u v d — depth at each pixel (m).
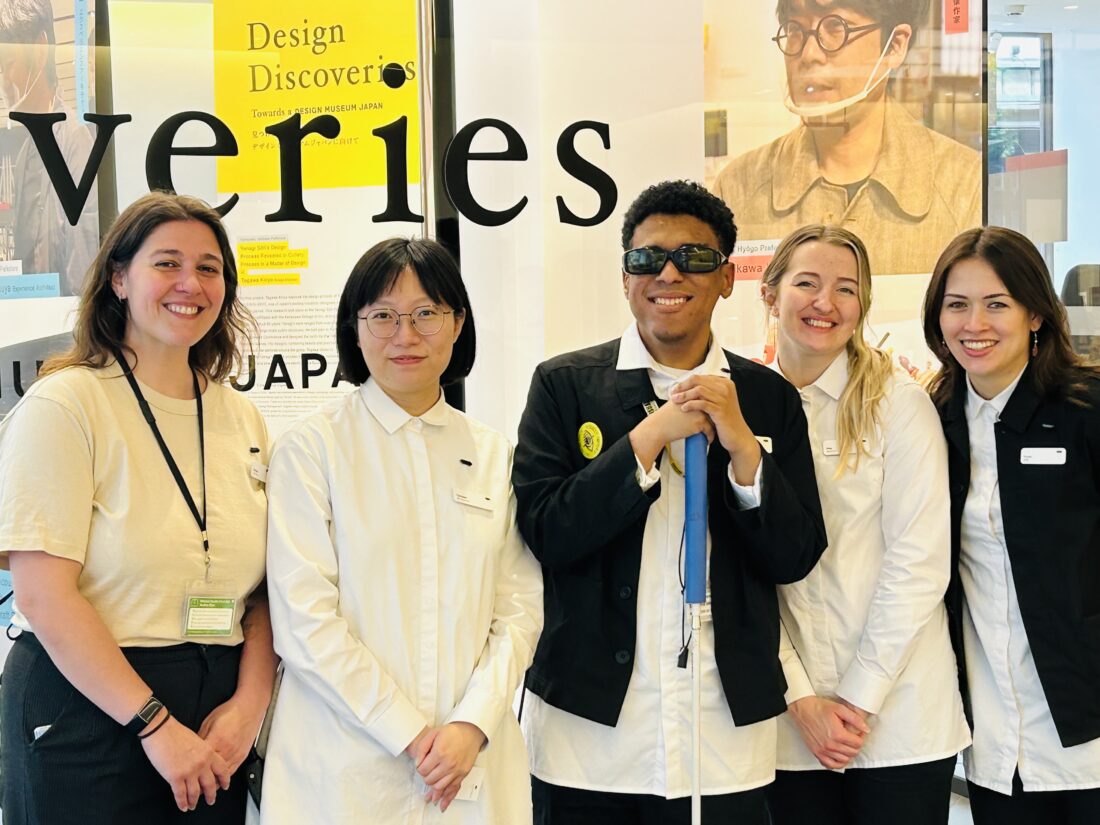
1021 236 1.90
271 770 1.59
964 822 3.02
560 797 1.80
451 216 2.79
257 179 2.80
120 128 2.79
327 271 2.80
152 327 1.61
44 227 2.82
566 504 1.67
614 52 2.79
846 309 1.91
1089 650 1.83
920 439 1.92
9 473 1.50
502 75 2.77
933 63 2.85
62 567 1.50
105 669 1.49
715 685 1.74
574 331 2.82
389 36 2.76
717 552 1.77
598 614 1.74
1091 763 1.83
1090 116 3.07
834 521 1.95
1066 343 1.90
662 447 1.64
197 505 1.64
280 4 2.77
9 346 2.84
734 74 2.82
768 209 2.85
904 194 2.87
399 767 1.57
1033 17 3.01
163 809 1.59
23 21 2.79
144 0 2.78
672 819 1.74
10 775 1.55
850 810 1.96
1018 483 1.88
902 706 1.87
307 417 1.73
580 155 2.79
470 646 1.64
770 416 1.86
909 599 1.85
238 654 1.68
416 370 1.66
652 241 1.74
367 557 1.61
